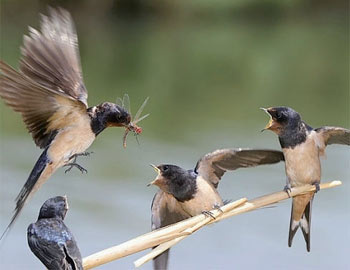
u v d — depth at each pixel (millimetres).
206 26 57344
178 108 27703
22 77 5422
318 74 36344
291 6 61188
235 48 45156
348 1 63562
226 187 17625
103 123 5934
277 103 28875
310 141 7402
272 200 6961
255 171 18938
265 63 39688
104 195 17234
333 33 53906
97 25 52219
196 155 21094
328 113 26953
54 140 5852
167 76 35344
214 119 25844
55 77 5867
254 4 60375
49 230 5984
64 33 6008
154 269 7168
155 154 21188
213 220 6406
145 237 6027
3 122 24562
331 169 18859
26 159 20406
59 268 5793
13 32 42844
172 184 7289
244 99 29719
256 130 24156
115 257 5832
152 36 50469
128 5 54438
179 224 6289
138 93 30453
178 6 56719
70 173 19266
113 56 41156
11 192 17484
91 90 30359
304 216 7531
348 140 7559
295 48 45531
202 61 40375
